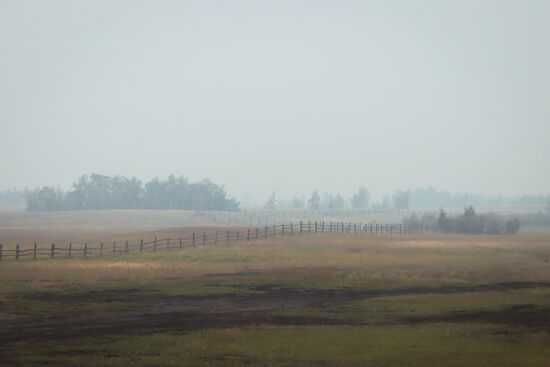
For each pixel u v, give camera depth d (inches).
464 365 1061.1
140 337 1282.0
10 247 3937.0
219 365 1061.1
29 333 1328.7
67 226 7672.2
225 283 2267.5
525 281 2384.4
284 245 4160.9
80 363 1059.9
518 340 1266.0
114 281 2277.3
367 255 3496.6
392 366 1058.1
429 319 1533.0
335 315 1595.7
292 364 1072.2
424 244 4399.6
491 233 6712.6
